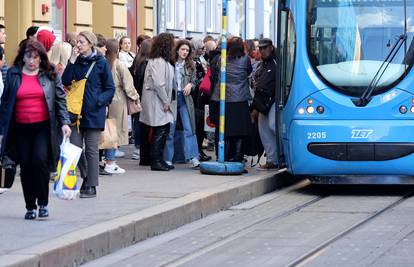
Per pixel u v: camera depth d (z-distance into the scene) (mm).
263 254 19141
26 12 38531
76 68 23922
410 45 27875
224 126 30312
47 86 20359
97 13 46531
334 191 29312
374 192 28906
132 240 20469
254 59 36344
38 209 21281
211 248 19922
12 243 17906
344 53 27953
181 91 31609
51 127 20422
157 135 30438
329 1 28188
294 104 28109
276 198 27844
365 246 19797
